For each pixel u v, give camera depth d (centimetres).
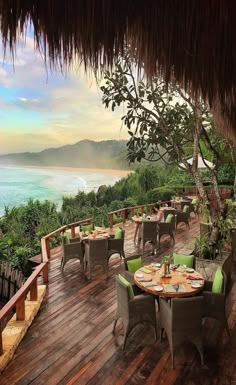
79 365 322
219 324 403
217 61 114
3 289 652
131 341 365
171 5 98
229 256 504
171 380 300
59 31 84
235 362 328
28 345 358
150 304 362
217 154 601
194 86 121
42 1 81
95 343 362
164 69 110
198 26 103
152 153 571
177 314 319
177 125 580
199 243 620
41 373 310
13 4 79
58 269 615
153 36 100
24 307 397
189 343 360
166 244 796
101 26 88
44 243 618
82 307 454
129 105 498
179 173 1591
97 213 1171
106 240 576
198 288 364
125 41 96
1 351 326
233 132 191
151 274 410
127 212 1215
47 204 1187
